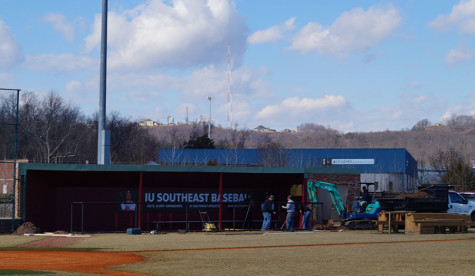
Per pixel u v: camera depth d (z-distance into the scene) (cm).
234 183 3784
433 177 8275
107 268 1639
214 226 3416
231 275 1452
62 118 7800
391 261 1711
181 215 3669
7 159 3083
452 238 2644
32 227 3019
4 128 3017
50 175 3347
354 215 3334
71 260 1841
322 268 1564
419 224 2927
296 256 1878
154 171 3344
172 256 1919
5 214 3067
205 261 1756
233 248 2203
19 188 3078
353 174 3744
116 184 3566
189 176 3631
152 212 3616
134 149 8975
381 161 7556
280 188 3891
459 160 7344
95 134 8531
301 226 3588
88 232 3253
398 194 3703
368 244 2341
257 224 3819
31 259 1873
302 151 7950
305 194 3650
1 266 1680
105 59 4025
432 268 1543
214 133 14762
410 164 8175
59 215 3484
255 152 8119
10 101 2995
